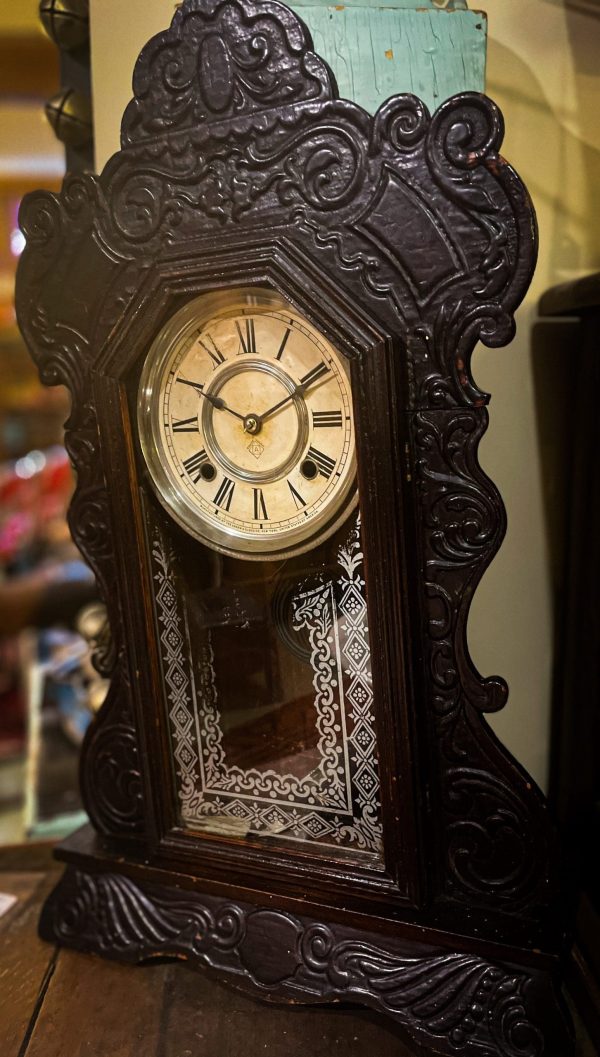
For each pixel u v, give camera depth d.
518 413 1.05
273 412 0.82
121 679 0.95
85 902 0.98
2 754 2.13
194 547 0.88
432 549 0.79
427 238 0.74
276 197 0.77
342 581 0.83
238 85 0.76
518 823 0.81
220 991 0.92
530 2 0.97
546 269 1.02
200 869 0.93
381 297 0.75
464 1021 0.80
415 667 0.80
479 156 0.71
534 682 1.11
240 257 0.78
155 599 0.91
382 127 0.73
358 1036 0.85
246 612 0.88
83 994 0.92
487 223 0.72
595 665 1.04
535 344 1.03
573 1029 0.78
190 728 0.93
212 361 0.83
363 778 0.86
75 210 0.85
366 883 0.84
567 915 0.82
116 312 0.85
